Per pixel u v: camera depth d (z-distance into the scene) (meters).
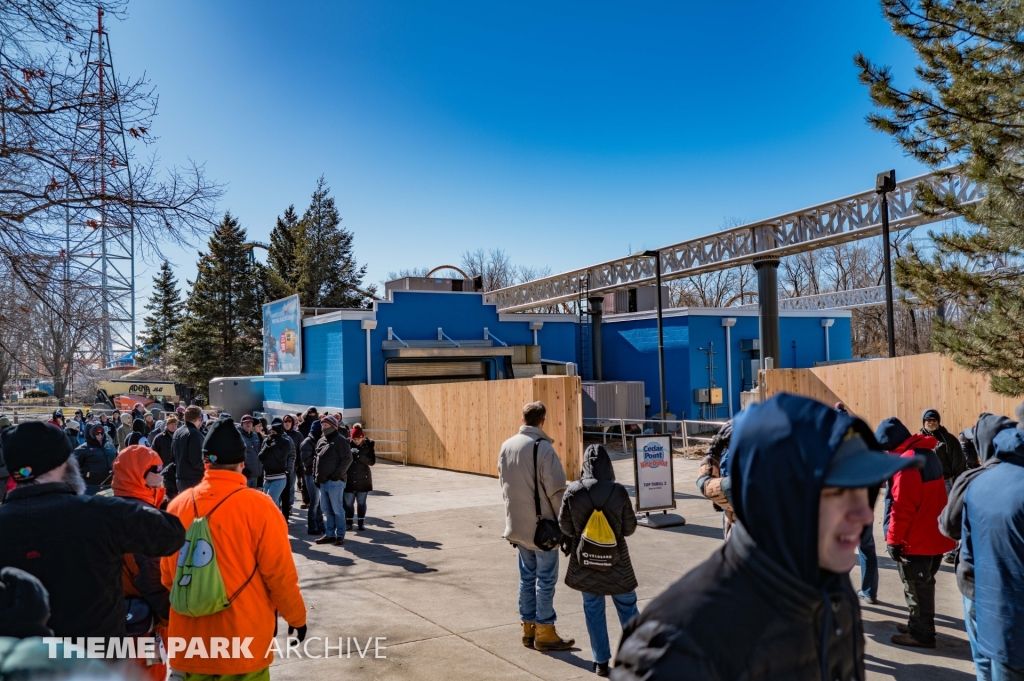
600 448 5.37
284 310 32.78
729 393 27.62
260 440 13.21
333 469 10.48
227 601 3.42
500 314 30.48
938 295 9.94
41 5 6.47
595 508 5.22
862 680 1.75
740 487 1.62
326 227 61.66
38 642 1.88
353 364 27.23
